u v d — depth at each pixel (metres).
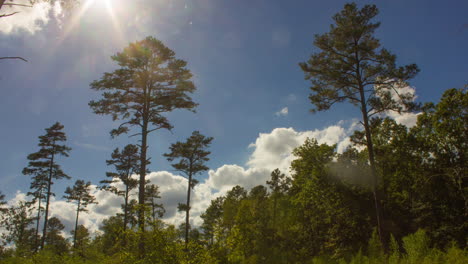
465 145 30.00
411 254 12.15
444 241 25.69
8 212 31.67
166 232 8.80
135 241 8.79
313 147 31.22
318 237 31.59
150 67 19.25
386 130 33.09
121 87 18.64
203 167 33.78
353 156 30.81
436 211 28.50
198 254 9.23
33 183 32.47
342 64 20.09
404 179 30.97
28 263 15.91
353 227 26.75
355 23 20.19
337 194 27.69
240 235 10.43
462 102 29.97
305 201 30.75
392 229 25.86
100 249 18.84
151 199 39.22
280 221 39.22
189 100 19.67
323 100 21.02
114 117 19.33
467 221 26.56
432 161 32.09
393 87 19.38
